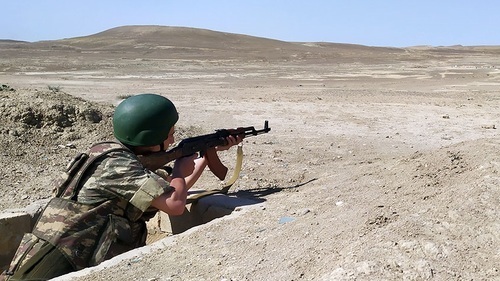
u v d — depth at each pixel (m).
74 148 8.96
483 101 19.12
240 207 5.72
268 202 5.81
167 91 22.14
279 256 4.15
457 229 3.91
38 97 10.16
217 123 13.22
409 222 4.06
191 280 4.01
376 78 33.22
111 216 4.28
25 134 9.00
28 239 4.24
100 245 4.25
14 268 4.16
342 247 3.96
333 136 11.73
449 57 77.62
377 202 4.85
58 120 9.45
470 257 3.61
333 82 29.59
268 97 19.83
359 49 105.88
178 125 12.20
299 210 5.21
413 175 5.43
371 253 3.70
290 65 50.34
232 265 4.15
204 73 36.50
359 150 10.14
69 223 4.18
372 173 6.04
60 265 4.13
